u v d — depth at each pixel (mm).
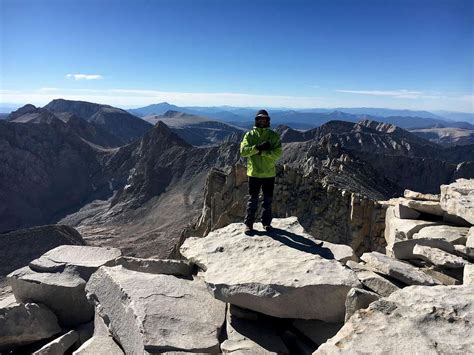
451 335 5660
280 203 49625
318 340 7781
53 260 12898
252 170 10992
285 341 8109
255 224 12008
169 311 8336
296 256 9406
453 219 15531
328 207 44750
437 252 11094
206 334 7965
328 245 10523
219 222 56719
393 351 5512
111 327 8914
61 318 11953
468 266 9359
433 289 6820
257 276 8562
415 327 5918
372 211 37656
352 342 5832
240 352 7438
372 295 7188
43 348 10023
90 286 10188
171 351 7363
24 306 11180
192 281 10305
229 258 9898
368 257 9891
